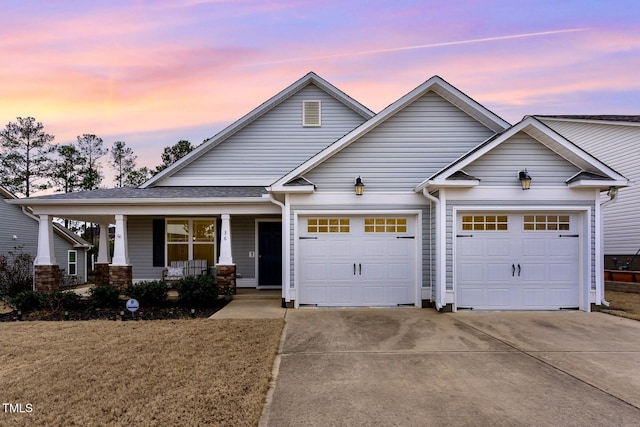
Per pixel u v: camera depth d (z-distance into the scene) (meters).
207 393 4.33
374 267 9.95
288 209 9.87
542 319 8.28
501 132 10.05
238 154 13.65
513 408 4.04
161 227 13.30
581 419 3.81
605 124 15.88
